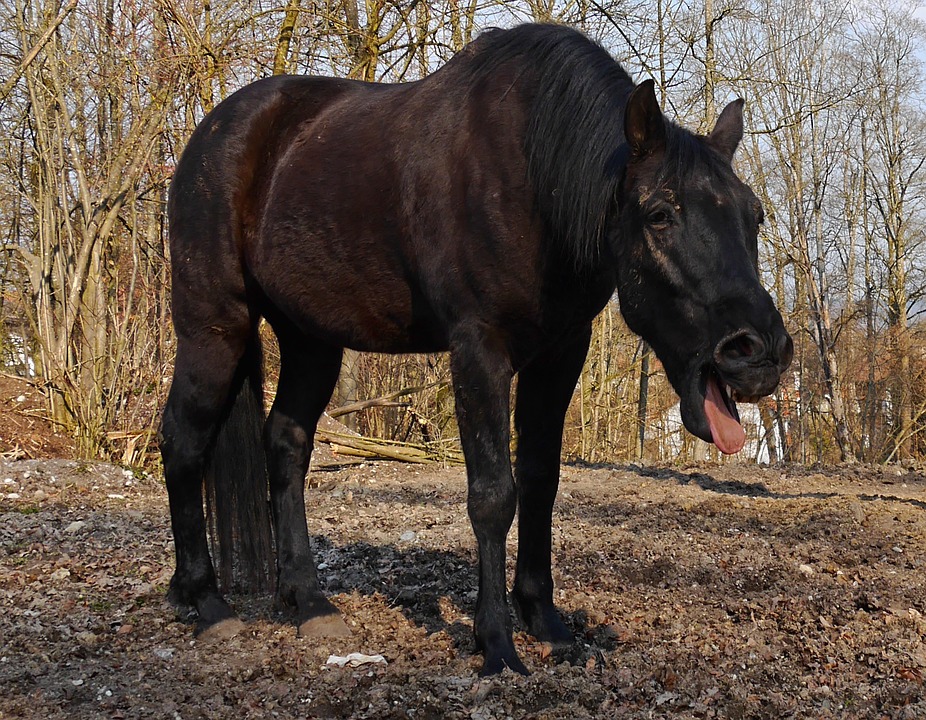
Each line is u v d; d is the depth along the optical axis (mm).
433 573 4469
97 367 9117
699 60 14258
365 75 12992
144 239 10602
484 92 3164
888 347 21516
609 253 2924
